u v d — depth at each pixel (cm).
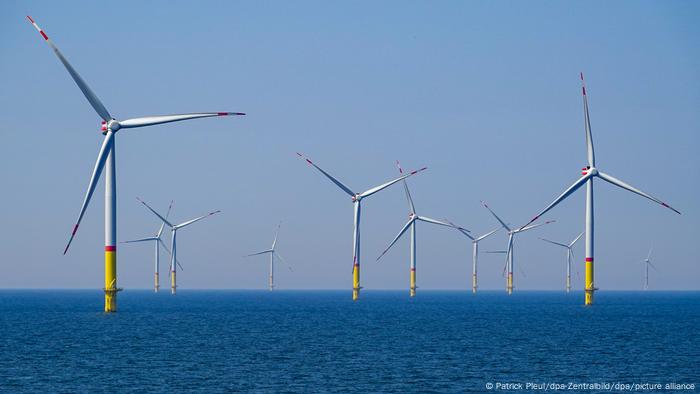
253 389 19162
